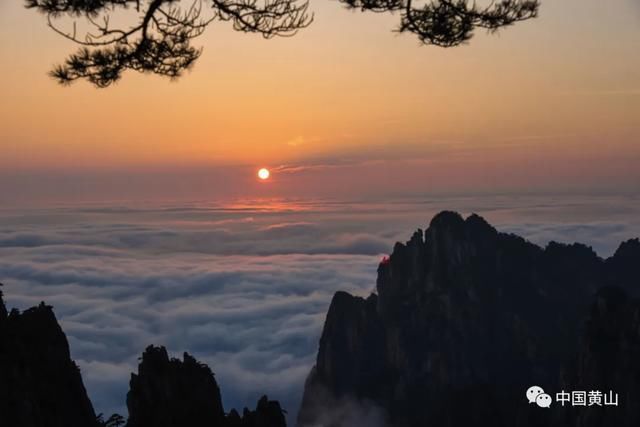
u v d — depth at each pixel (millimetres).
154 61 10781
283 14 10234
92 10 10430
